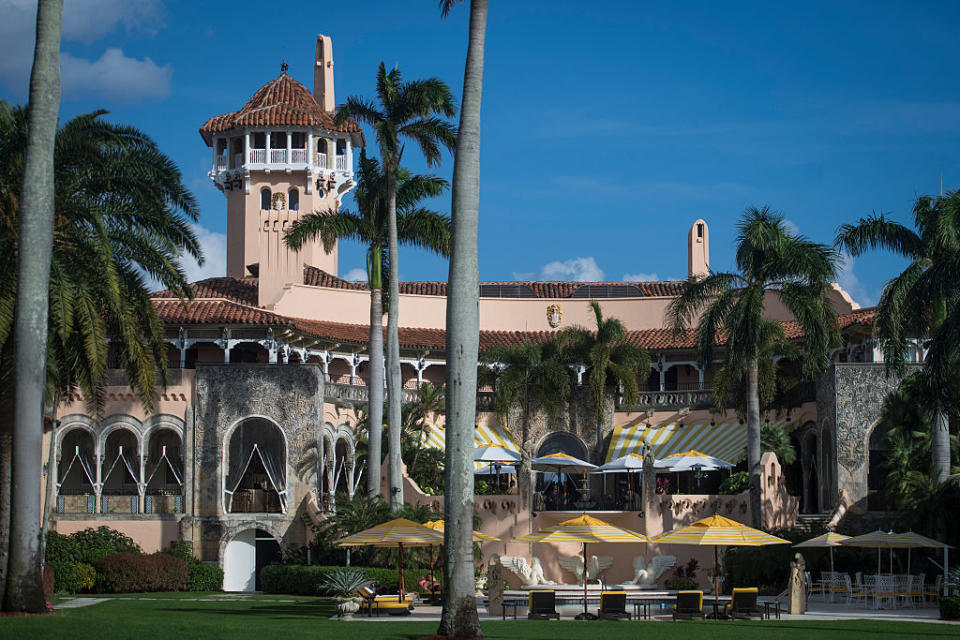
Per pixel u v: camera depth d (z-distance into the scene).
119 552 56.94
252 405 61.16
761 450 65.19
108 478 65.50
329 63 99.31
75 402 61.03
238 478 60.91
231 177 89.88
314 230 58.12
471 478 30.11
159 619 35.03
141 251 43.06
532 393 71.19
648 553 56.91
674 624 37.72
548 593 41.44
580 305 84.12
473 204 31.16
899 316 52.38
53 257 38.28
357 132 92.56
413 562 53.34
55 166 39.69
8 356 37.44
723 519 42.62
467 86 31.55
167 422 61.06
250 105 91.12
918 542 44.97
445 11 36.19
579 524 42.84
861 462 62.00
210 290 77.88
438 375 80.12
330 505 61.06
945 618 39.44
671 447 70.75
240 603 45.88
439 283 88.38
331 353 74.00
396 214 59.28
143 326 44.12
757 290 54.41
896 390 61.41
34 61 33.22
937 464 51.72
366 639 28.95
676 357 79.56
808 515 61.84
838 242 54.53
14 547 31.64
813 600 49.91
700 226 90.81
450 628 29.30
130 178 40.97
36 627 27.47
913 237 53.47
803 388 69.56
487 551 57.66
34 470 32.03
